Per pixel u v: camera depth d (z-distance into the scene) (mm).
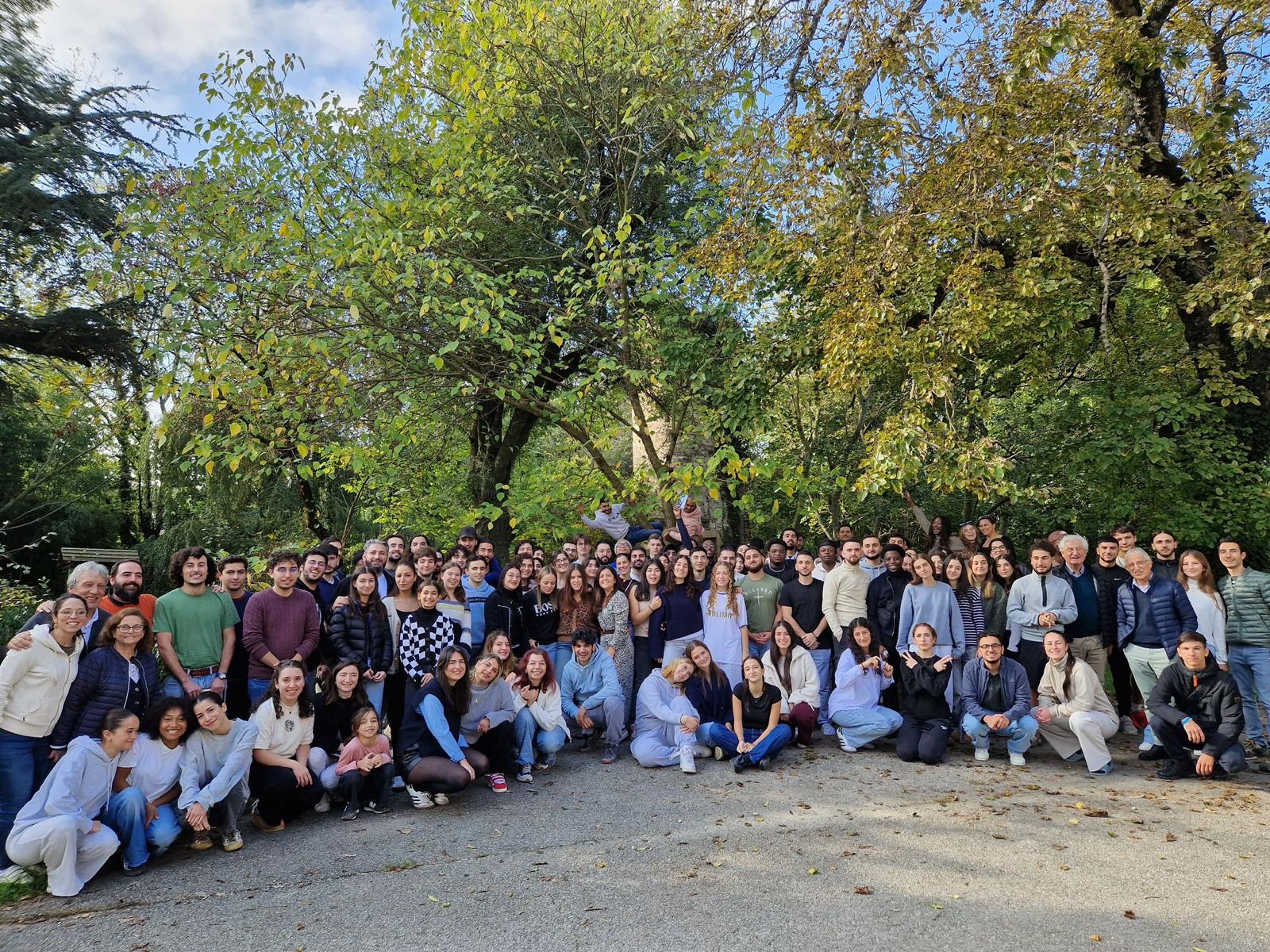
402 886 3938
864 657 6801
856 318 7840
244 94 8367
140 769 4359
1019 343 10367
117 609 5203
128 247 8227
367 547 6590
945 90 8117
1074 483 11227
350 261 8117
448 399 9633
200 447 7383
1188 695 5797
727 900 3725
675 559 7305
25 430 14711
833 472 9523
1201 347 9445
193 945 3332
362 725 5133
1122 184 7293
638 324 9602
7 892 3801
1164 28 8500
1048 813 4934
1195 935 3334
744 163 8781
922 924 3447
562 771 6129
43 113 12984
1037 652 6609
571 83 9539
